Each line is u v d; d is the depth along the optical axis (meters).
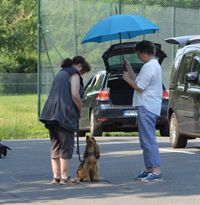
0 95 93.44
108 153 30.88
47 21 50.44
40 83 50.19
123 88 40.00
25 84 94.06
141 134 22.72
